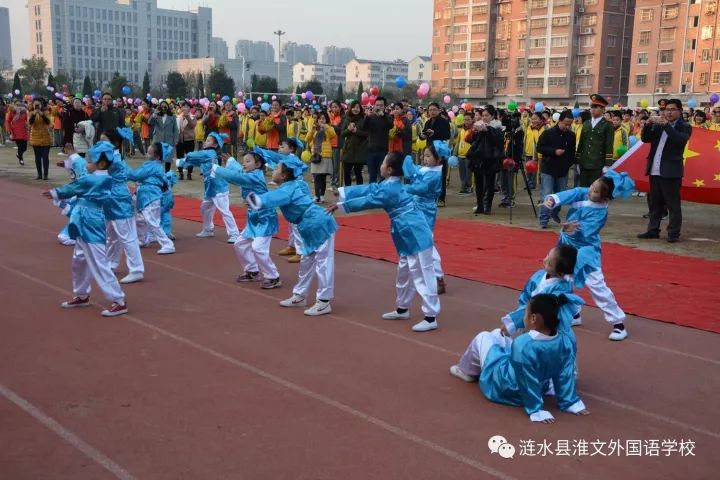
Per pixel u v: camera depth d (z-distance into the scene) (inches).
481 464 163.9
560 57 3011.8
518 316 202.8
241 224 486.6
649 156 437.1
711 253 400.5
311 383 210.5
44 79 3267.7
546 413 188.5
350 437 175.8
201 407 191.5
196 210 544.7
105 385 205.8
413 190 293.6
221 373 216.8
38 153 706.8
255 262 333.7
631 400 203.5
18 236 438.0
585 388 212.1
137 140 985.5
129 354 232.4
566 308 194.4
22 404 191.9
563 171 473.1
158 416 185.5
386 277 347.3
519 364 188.5
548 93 3063.5
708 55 2500.0
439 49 3474.4
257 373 217.6
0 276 336.2
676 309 290.7
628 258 384.8
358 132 565.3
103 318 271.9
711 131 492.4
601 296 255.9
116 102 1007.6
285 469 159.2
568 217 271.1
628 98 2758.4
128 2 5452.8
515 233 455.2
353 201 265.7
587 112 567.2
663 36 2625.5
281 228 476.4
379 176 555.8
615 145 639.8
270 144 679.7
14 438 172.2
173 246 397.1
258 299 305.1
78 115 784.9
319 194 575.8
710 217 542.9
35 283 323.9
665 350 245.8
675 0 2573.8
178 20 5743.1
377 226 481.4
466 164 665.0
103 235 271.1
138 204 393.1
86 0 5251.0
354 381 213.0
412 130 598.5
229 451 167.0
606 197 262.7
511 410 194.9
